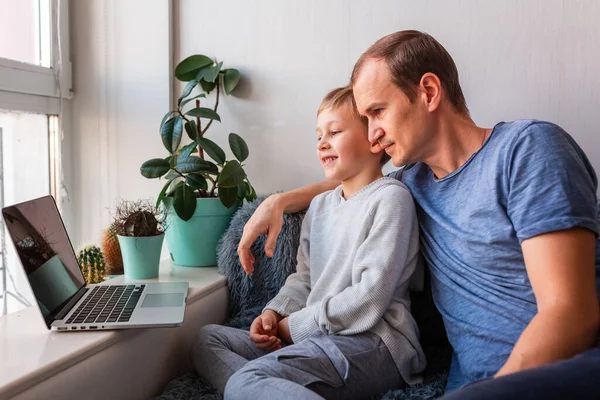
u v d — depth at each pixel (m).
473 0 1.29
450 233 0.92
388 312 0.98
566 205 0.72
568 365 0.53
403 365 0.95
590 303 0.67
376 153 1.12
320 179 1.48
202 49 1.57
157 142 1.61
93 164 1.67
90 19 1.63
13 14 1.46
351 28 1.41
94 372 0.85
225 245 1.32
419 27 1.34
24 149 1.52
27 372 0.72
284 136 1.50
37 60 1.56
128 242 1.25
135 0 1.59
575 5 1.21
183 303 1.03
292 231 1.25
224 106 1.56
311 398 0.76
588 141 1.23
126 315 0.94
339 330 0.96
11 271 1.44
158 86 1.59
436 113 0.91
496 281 0.84
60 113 1.60
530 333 0.65
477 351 0.84
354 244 1.04
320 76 1.45
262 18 1.50
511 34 1.26
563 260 0.70
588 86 1.22
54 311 0.92
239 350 1.05
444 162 0.94
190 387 1.00
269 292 1.28
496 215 0.83
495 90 1.29
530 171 0.78
